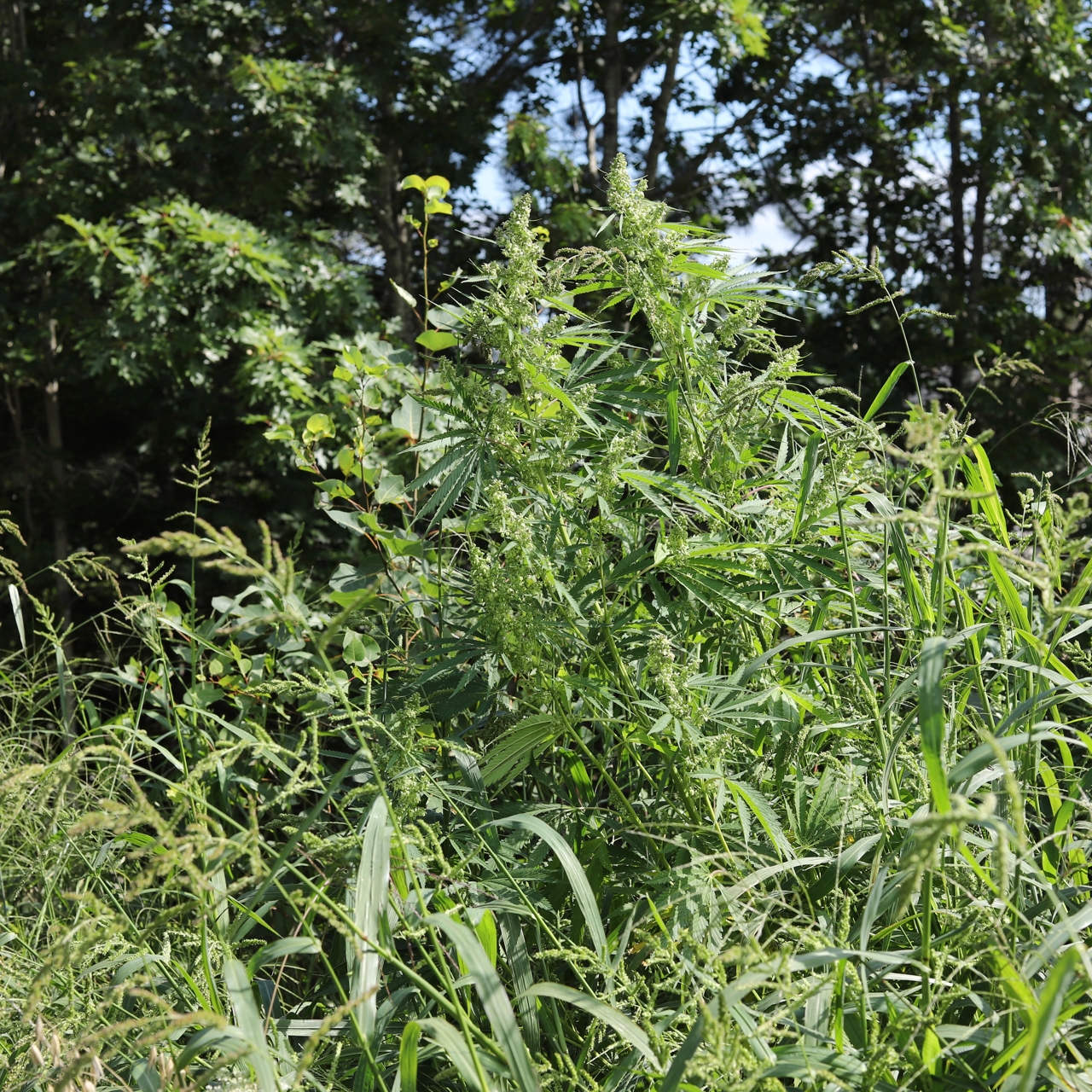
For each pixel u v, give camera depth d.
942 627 1.65
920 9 10.09
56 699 3.10
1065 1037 1.26
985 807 1.00
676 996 1.72
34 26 10.45
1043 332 9.54
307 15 9.10
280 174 8.80
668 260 2.20
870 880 1.62
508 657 1.97
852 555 2.24
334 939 2.12
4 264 8.72
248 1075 1.54
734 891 1.52
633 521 2.21
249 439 7.55
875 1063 1.24
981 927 1.36
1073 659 1.99
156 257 7.48
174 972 1.83
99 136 9.11
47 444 9.32
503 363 2.22
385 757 1.95
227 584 7.41
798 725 1.88
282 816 2.06
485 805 1.93
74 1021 1.69
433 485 3.34
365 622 2.67
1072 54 9.65
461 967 1.75
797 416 2.40
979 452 1.83
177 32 8.87
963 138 11.14
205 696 2.63
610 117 11.05
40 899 2.26
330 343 7.14
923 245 11.25
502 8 11.84
